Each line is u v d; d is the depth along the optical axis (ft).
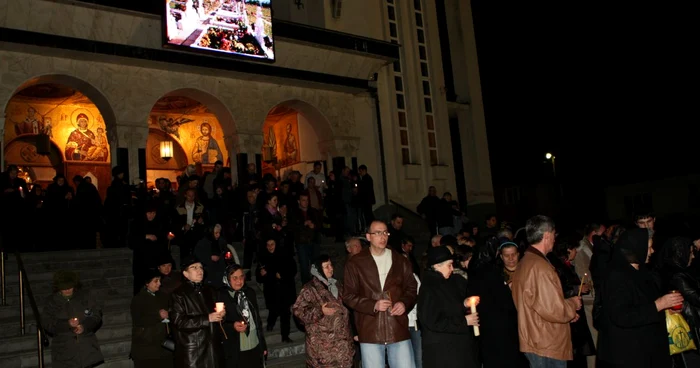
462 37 85.15
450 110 82.58
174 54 52.90
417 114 74.90
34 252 39.96
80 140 66.85
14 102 63.26
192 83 56.34
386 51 66.28
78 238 43.86
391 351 21.38
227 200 46.50
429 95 77.51
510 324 20.12
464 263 28.30
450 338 19.98
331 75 64.08
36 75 48.06
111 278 38.73
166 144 71.61
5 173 40.65
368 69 66.80
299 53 60.70
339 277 30.27
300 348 33.24
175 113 72.64
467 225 52.47
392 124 72.54
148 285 25.73
